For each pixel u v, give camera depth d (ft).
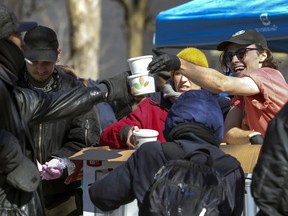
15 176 24.58
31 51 30.89
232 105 30.60
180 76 30.99
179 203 22.00
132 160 23.59
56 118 26.03
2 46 25.35
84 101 26.37
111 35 140.56
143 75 28.12
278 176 21.13
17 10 110.93
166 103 31.19
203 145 23.06
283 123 21.42
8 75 25.23
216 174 22.39
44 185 32.09
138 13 113.19
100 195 23.86
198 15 38.19
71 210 32.81
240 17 36.65
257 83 27.94
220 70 32.01
